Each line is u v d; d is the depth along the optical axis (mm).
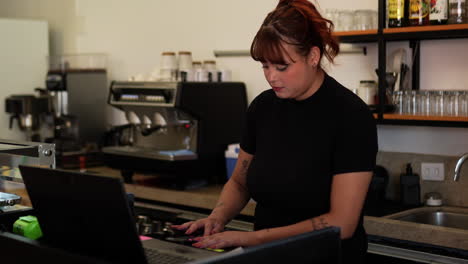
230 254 1269
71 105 4281
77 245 1462
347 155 1702
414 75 3027
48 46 4738
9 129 4523
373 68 3172
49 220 1493
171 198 3293
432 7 2693
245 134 2027
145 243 1618
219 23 3812
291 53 1656
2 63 4453
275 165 1828
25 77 4578
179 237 1797
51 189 1431
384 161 3154
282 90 1715
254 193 1901
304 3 1713
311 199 1775
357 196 1688
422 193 3041
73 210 1403
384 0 2814
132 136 3797
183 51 4031
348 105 1733
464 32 2580
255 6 3627
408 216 2725
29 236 1729
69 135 4285
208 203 3129
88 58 4383
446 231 2346
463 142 2934
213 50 3861
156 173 3396
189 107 3289
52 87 4273
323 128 1753
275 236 1658
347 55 3270
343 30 2969
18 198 1940
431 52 3004
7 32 4465
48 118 4531
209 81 3506
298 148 1792
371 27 2922
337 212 1683
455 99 2680
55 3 4855
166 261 1464
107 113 4551
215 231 1877
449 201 2955
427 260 2363
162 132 3588
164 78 3609
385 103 2885
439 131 3000
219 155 3455
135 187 3467
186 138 3447
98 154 4258
